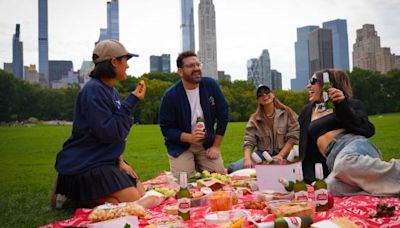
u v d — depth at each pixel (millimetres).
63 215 5293
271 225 3453
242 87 67688
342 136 5477
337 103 5348
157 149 19812
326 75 5723
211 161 7242
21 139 28969
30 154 18609
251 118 7449
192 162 7219
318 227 3387
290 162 5062
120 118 5234
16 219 5184
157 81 70312
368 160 4844
